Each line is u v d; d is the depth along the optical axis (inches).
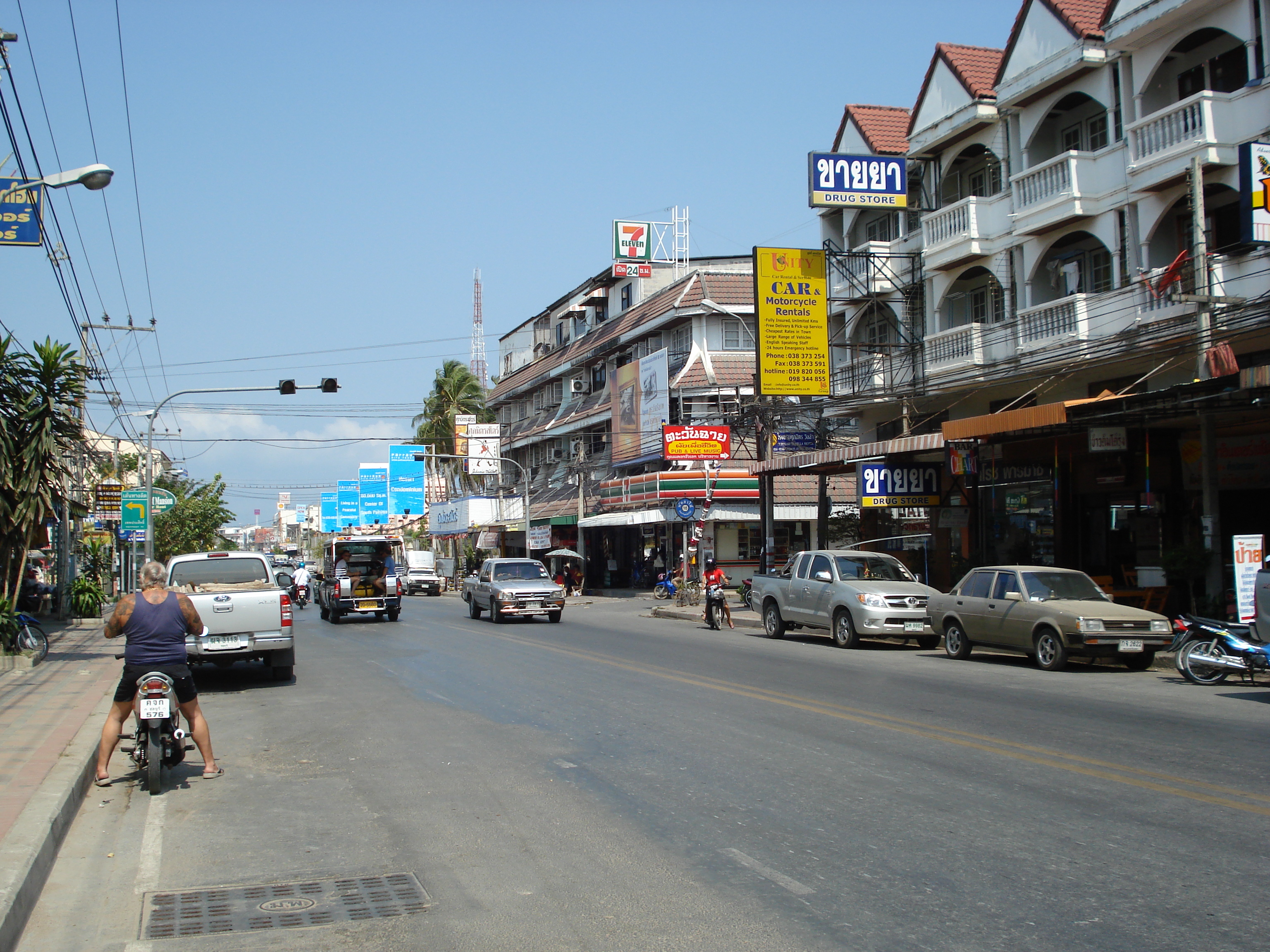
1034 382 935.0
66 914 221.9
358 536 1291.8
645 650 802.8
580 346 2222.0
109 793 334.3
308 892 233.9
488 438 2197.3
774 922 206.5
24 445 671.8
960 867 240.5
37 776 323.0
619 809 299.9
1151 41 824.3
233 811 310.3
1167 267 796.0
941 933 198.7
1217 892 220.1
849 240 1258.6
